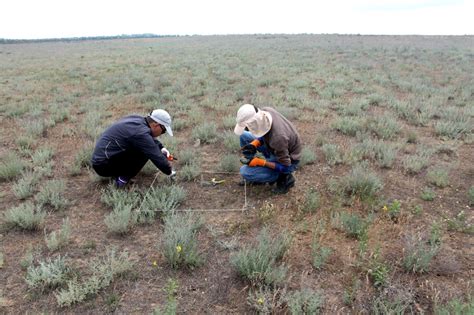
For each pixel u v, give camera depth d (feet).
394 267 11.64
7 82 47.67
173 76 48.85
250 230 13.98
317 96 36.29
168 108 31.71
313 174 18.66
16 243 13.23
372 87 39.32
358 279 11.21
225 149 22.57
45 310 10.28
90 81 46.78
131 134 15.29
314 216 14.67
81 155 20.07
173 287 10.16
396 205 14.33
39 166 19.51
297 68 53.72
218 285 11.21
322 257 11.85
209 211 15.38
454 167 19.25
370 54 72.84
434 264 11.84
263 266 11.18
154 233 13.83
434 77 45.09
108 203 15.60
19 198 16.38
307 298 10.12
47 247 12.94
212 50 94.32
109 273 11.23
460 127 24.85
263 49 91.61
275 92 37.37
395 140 23.41
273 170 16.12
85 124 27.20
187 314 10.18
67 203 15.76
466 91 35.81
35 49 130.93
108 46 134.21
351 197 15.67
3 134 25.96
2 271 11.79
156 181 17.95
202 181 17.83
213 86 41.29
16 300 10.64
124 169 16.71
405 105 30.35
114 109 33.12
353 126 25.07
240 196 16.60
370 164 19.79
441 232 13.44
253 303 10.39
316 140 22.91
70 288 10.53
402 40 116.16
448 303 10.02
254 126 13.93
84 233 13.84
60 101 36.40
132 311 10.26
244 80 45.34
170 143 22.44
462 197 16.15
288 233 13.37
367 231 13.09
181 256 11.98
